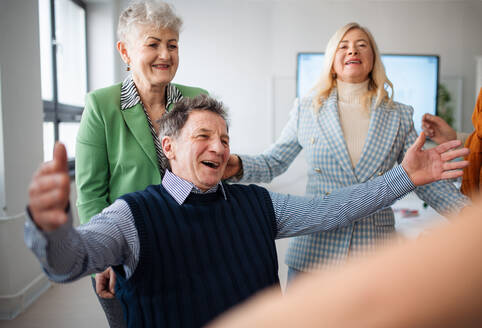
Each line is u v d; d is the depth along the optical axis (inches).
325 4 193.2
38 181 21.2
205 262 40.9
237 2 192.9
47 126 143.2
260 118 197.3
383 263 3.8
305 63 194.2
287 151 60.4
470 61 194.7
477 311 3.4
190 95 57.7
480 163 50.7
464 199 47.3
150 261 38.5
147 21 48.8
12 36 98.6
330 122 55.5
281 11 193.5
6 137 95.7
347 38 56.1
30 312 97.2
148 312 37.9
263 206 47.2
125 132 51.1
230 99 196.4
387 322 3.5
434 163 44.6
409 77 194.7
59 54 154.6
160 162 51.9
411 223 102.5
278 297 4.3
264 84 195.9
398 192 45.7
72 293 109.2
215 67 194.9
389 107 56.1
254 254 43.8
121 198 41.1
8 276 96.0
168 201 42.3
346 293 3.7
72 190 142.4
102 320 93.0
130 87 52.4
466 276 3.5
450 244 3.7
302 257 54.6
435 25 193.6
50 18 145.6
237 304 40.8
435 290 3.5
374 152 53.4
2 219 94.8
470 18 193.2
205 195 43.5
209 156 44.0
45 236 23.7
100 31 180.4
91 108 50.4
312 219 47.4
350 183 53.6
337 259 52.0
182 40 193.6
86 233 34.7
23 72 104.0
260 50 194.7
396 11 193.3
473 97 195.5
